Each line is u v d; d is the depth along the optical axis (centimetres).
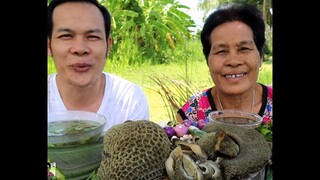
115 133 86
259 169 84
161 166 82
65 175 93
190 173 77
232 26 133
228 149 84
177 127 98
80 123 102
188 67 247
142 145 81
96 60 128
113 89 154
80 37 124
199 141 89
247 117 114
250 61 135
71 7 122
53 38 124
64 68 127
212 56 139
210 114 115
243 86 138
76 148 92
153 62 252
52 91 144
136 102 155
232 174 80
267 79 232
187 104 162
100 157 95
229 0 216
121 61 248
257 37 138
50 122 101
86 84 128
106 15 132
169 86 219
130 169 79
